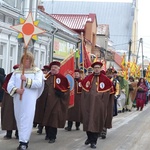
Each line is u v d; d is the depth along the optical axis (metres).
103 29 44.12
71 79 11.94
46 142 10.05
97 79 9.74
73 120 12.30
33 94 8.66
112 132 12.62
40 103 9.91
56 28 24.22
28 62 8.73
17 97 8.62
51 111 9.83
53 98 9.85
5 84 9.66
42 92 9.55
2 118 10.12
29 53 8.80
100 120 9.53
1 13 17.84
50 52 24.31
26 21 8.91
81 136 11.33
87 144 9.98
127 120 16.62
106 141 10.80
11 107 9.97
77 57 17.05
